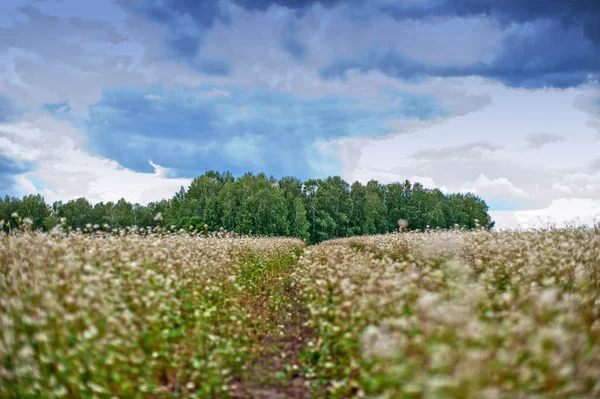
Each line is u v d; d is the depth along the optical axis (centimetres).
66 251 906
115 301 694
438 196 10156
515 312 561
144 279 821
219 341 828
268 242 2614
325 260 1334
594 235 1115
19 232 1177
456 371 380
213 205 7344
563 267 828
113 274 811
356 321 719
